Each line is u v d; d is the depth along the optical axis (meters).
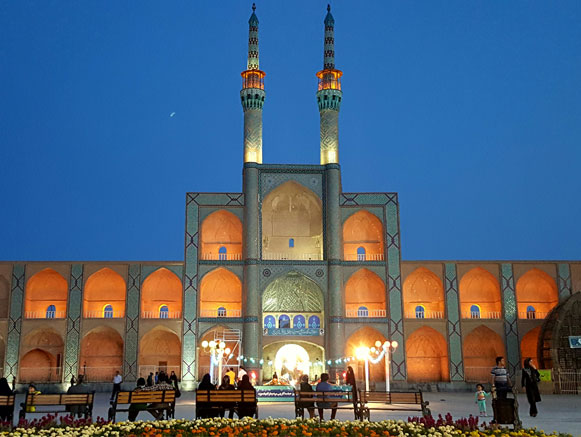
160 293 44.72
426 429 13.23
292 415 20.67
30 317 42.06
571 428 16.27
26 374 42.56
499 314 43.47
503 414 14.26
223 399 15.92
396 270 43.41
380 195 44.59
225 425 13.88
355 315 44.50
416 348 44.72
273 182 44.31
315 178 44.56
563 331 38.47
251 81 45.59
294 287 44.75
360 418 16.34
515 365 42.22
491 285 45.19
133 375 41.19
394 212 44.38
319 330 42.25
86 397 15.67
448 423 13.53
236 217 43.81
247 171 43.91
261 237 43.22
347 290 44.91
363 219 45.59
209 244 45.12
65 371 41.12
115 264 42.81
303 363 44.00
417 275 45.25
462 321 42.84
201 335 41.56
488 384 41.84
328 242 43.12
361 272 43.62
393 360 41.94
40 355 43.56
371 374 42.44
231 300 44.66
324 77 46.28
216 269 42.66
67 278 42.47
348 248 45.72
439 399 31.58
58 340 43.69
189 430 13.23
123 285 44.47
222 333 42.19
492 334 44.38
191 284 42.31
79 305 42.12
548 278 44.47
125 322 41.97
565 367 37.91
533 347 44.06
